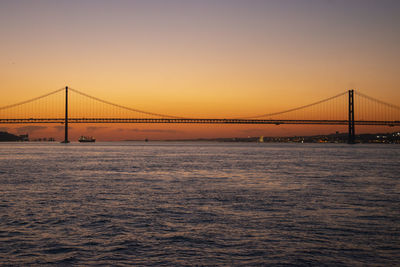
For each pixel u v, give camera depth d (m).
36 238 13.62
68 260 11.49
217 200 21.62
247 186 28.52
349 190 26.19
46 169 44.56
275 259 11.54
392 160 66.44
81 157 75.12
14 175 36.97
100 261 11.40
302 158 73.62
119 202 20.91
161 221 16.16
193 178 34.56
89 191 25.52
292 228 14.95
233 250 12.32
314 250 12.32
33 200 21.56
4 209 18.78
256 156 82.62
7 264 11.20
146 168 46.59
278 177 35.53
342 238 13.59
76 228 15.00
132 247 12.63
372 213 17.84
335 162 60.25
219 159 68.94
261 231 14.51
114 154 90.94
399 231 14.55
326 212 18.08
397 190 26.20
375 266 11.06
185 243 13.02
